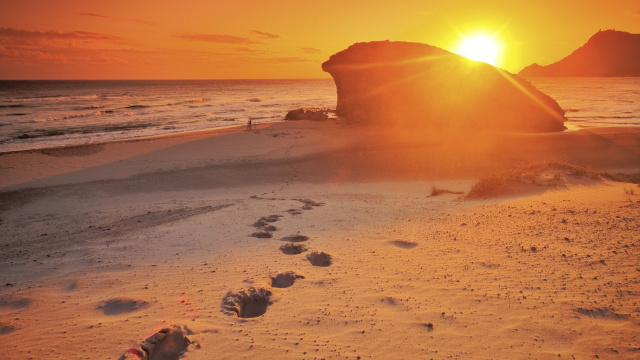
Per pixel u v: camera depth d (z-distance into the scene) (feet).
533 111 127.34
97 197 54.70
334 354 11.26
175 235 27.91
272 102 257.14
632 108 181.57
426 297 15.31
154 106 214.48
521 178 41.68
